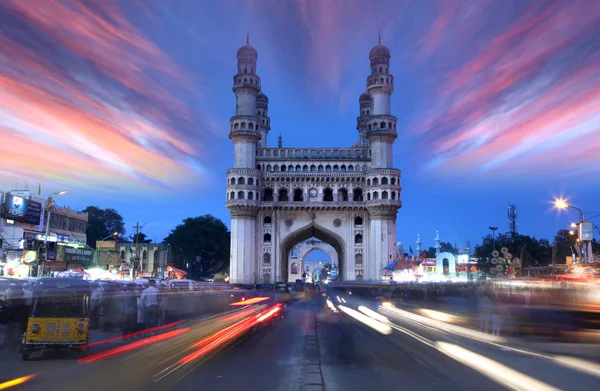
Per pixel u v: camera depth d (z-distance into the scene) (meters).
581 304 20.17
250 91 70.44
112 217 102.62
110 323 21.20
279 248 67.50
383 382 9.59
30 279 21.67
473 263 59.19
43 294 12.52
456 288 41.38
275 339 16.08
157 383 9.37
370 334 17.58
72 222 60.47
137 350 13.49
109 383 9.34
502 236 73.50
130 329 16.97
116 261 61.31
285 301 41.69
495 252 50.53
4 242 42.78
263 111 86.50
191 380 9.66
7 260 39.56
